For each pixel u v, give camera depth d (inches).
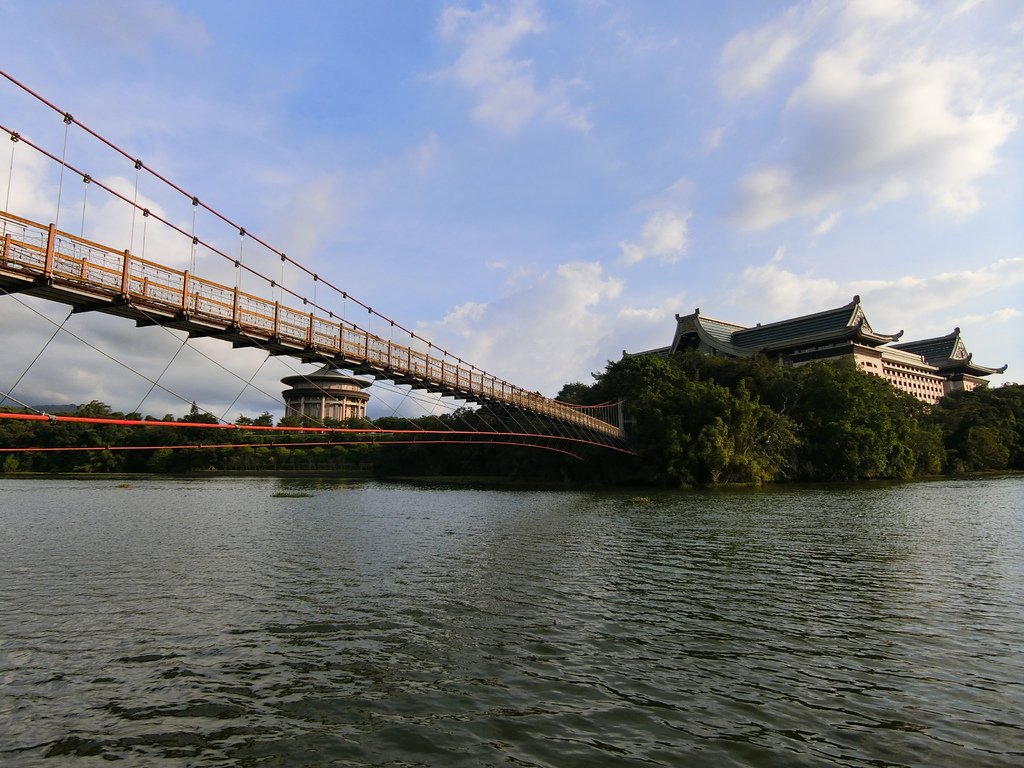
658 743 318.7
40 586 703.7
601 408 3179.1
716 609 582.6
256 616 570.9
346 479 3540.8
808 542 983.0
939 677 407.5
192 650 475.8
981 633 500.4
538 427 2386.8
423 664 440.8
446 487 2847.0
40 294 653.9
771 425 2763.3
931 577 708.7
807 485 2519.7
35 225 620.4
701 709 359.6
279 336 908.0
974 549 893.2
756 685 396.2
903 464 2999.5
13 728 345.1
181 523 1342.3
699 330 5374.0
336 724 346.3
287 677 418.6
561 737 326.0
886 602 601.0
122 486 2706.7
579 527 1235.9
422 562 845.8
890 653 455.2
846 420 2802.7
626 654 457.4
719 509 1558.8
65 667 440.8
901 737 323.6
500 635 506.3
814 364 3191.4
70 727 346.3
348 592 664.4
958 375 6825.8
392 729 338.3
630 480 2746.1
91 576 757.9
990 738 322.3
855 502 1697.8
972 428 3693.4
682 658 447.5
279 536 1127.6
